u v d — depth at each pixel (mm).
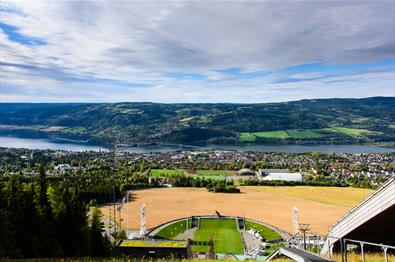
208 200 143125
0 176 154625
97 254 62094
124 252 55938
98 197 138750
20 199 48625
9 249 42031
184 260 30969
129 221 109125
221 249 79938
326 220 109000
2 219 42188
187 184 179750
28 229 48031
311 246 35719
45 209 52312
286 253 24438
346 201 142500
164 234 93625
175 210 125000
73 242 54562
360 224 23906
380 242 25984
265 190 167750
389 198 20609
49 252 49062
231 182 179375
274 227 100812
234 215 117625
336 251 28750
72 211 55562
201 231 97500
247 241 86875
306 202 140000
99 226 64000
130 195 153750
